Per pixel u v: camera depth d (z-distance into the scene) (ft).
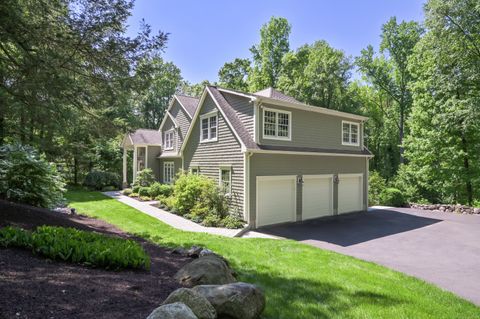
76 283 11.91
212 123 48.55
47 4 21.90
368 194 61.11
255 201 40.55
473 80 57.57
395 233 37.70
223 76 116.57
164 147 75.61
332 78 95.71
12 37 19.98
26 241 15.15
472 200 68.49
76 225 26.20
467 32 55.16
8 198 29.81
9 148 30.48
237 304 11.03
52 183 33.30
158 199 57.21
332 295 16.19
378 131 111.96
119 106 27.04
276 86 106.32
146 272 15.05
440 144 67.56
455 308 15.85
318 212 48.78
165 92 128.67
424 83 67.67
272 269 20.42
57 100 23.03
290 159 44.65
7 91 22.33
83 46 22.94
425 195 78.02
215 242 27.86
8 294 10.05
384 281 19.51
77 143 34.35
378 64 104.88
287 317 13.08
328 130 51.24
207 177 47.01
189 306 10.00
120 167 89.40
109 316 9.53
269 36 108.78
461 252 29.17
